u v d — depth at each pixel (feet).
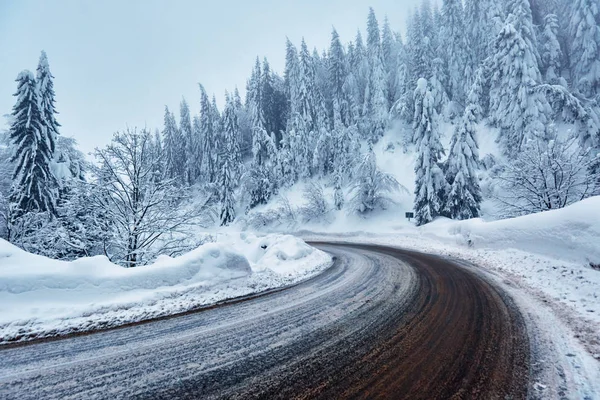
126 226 33.42
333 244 74.59
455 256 42.22
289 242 46.16
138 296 18.66
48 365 11.13
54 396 9.08
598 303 17.01
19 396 9.07
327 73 176.86
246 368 10.75
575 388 8.91
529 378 9.58
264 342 13.16
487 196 86.02
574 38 99.09
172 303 18.94
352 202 103.76
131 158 34.35
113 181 32.99
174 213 36.06
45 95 66.13
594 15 94.38
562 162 43.75
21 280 16.30
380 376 10.00
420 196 82.12
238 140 166.61
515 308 17.17
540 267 27.04
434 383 9.48
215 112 182.39
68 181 33.96
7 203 47.09
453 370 10.25
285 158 144.87
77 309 16.30
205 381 9.87
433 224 73.77
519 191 50.24
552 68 99.25
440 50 134.72
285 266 36.09
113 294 18.20
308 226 115.14
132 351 12.35
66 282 17.42
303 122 144.15
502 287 22.65
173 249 37.09
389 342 12.81
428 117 83.05
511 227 37.17
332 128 153.58
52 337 13.85
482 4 121.29
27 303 15.83
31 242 41.88
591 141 78.79
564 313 15.96
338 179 119.34
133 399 8.86
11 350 12.42
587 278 21.22
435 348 12.07
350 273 31.07
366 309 17.83
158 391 9.29
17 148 58.23
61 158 66.28
